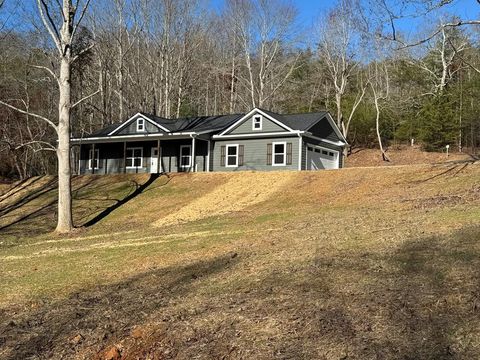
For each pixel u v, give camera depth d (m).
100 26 39.50
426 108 40.62
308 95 51.16
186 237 12.92
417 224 10.20
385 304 5.60
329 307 5.79
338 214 13.81
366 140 46.38
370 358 4.48
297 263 8.12
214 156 29.00
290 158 26.78
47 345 6.24
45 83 37.78
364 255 8.00
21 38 32.78
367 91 48.06
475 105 37.75
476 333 4.63
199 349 5.34
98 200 22.92
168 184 23.73
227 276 8.08
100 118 42.56
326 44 45.16
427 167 18.50
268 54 48.22
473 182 15.30
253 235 11.91
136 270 9.57
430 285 6.07
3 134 35.81
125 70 42.34
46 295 8.35
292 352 4.85
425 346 4.53
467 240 8.08
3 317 7.40
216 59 50.34
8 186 28.47
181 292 7.55
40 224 20.64
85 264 10.67
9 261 12.13
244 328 5.61
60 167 17.84
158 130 29.64
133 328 6.25
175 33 42.41
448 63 40.22
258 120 27.81
